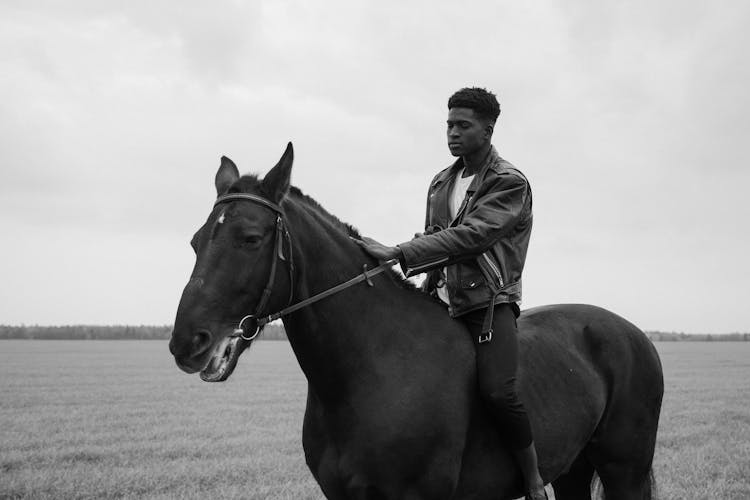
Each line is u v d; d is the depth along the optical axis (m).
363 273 3.49
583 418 4.05
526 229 3.83
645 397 4.47
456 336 3.64
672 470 9.06
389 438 3.25
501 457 3.64
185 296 2.93
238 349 3.00
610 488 4.43
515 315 3.78
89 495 8.02
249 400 19.50
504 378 3.46
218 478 8.98
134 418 15.40
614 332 4.52
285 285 3.17
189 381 26.70
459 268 3.67
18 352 56.81
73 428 13.80
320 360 3.35
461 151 3.81
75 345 77.88
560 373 4.03
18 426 14.08
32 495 7.94
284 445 11.67
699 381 26.12
